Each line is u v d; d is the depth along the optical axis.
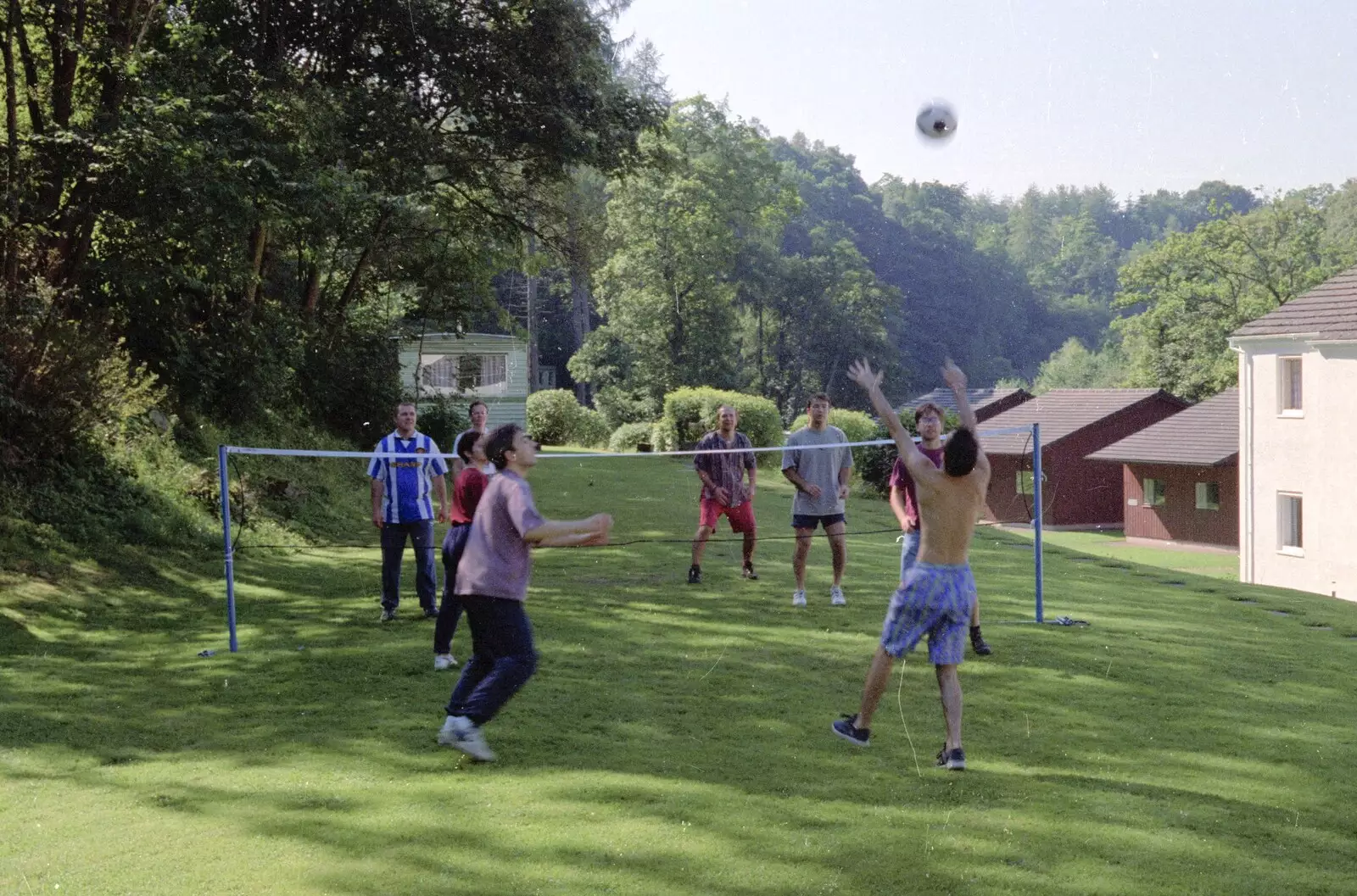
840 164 125.94
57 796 5.05
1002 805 5.05
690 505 19.44
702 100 61.78
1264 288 59.09
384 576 9.29
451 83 21.89
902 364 97.00
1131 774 5.60
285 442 19.27
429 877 4.15
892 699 6.91
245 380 18.31
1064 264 140.88
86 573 10.62
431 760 5.59
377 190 21.52
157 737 6.02
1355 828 4.91
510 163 24.33
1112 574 14.17
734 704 6.73
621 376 64.69
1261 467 27.59
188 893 4.00
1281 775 5.66
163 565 11.43
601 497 20.30
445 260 26.55
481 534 5.61
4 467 11.62
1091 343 123.75
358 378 23.86
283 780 5.27
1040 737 6.21
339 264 24.42
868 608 9.98
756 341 82.25
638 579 11.55
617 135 23.34
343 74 21.97
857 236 111.44
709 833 4.63
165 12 17.00
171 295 16.98
